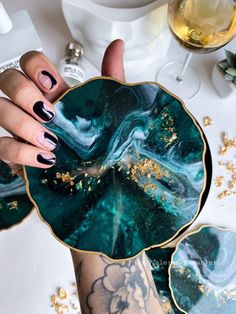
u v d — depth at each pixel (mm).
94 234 172
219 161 265
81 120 181
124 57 251
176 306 246
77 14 228
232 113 269
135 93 182
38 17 273
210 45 218
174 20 219
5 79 175
